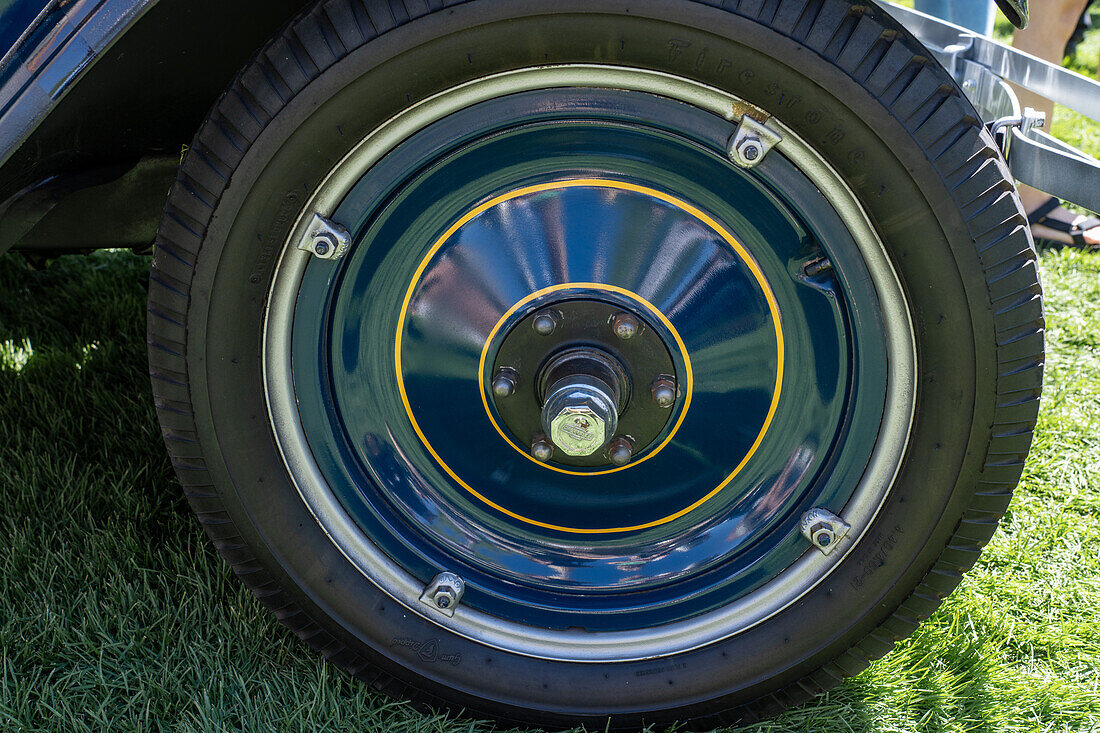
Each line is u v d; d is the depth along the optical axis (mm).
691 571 1616
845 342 1450
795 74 1256
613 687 1626
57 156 1616
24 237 1997
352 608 1614
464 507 1649
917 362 1401
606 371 1454
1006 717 1760
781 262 1431
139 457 2375
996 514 1452
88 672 1750
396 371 1548
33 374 2734
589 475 1591
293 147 1326
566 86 1316
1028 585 2076
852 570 1533
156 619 1867
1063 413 2701
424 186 1414
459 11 1243
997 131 1588
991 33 2551
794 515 1558
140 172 1973
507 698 1649
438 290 1489
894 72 1248
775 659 1598
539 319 1462
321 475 1564
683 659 1610
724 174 1382
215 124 1320
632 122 1344
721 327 1473
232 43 1558
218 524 1558
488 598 1636
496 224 1456
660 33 1245
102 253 3512
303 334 1484
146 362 2814
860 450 1481
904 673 1812
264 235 1383
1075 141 4523
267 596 1618
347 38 1268
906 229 1327
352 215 1407
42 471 2316
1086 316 3203
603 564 1655
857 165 1309
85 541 2068
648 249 1446
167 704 1699
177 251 1373
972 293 1331
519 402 1523
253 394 1483
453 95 1318
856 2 1249
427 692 1676
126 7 1281
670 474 1587
